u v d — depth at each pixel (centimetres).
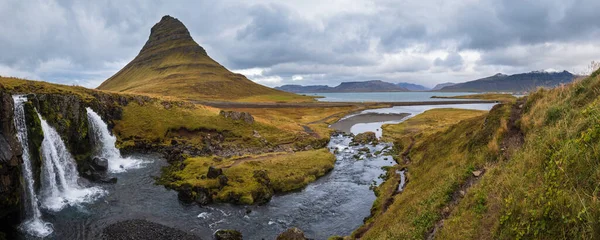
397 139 7294
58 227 3055
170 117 7419
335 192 4156
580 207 828
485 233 1237
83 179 4366
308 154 5697
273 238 2953
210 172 4228
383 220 2586
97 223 3152
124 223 3100
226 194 3778
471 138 3052
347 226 3178
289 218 3378
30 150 3575
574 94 2008
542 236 914
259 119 8900
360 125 11138
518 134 2383
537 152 1445
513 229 1057
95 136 5716
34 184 3572
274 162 4988
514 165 1584
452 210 1780
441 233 1523
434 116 11256
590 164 940
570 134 1278
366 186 4375
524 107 2764
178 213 3431
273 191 4125
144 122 7044
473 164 2284
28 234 2898
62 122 4669
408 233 1819
